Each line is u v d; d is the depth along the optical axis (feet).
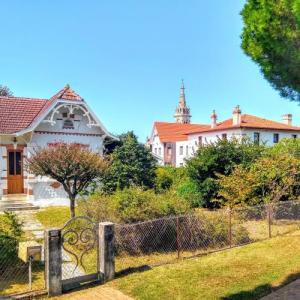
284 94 26.04
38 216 56.03
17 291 26.32
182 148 195.52
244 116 159.74
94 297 25.71
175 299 24.91
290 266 31.32
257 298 24.91
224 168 63.00
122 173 66.64
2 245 30.96
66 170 47.96
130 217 37.45
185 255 36.24
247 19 24.41
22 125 70.28
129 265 33.06
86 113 71.82
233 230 40.93
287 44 22.50
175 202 41.75
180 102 403.75
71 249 36.81
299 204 51.78
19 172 68.64
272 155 62.18
